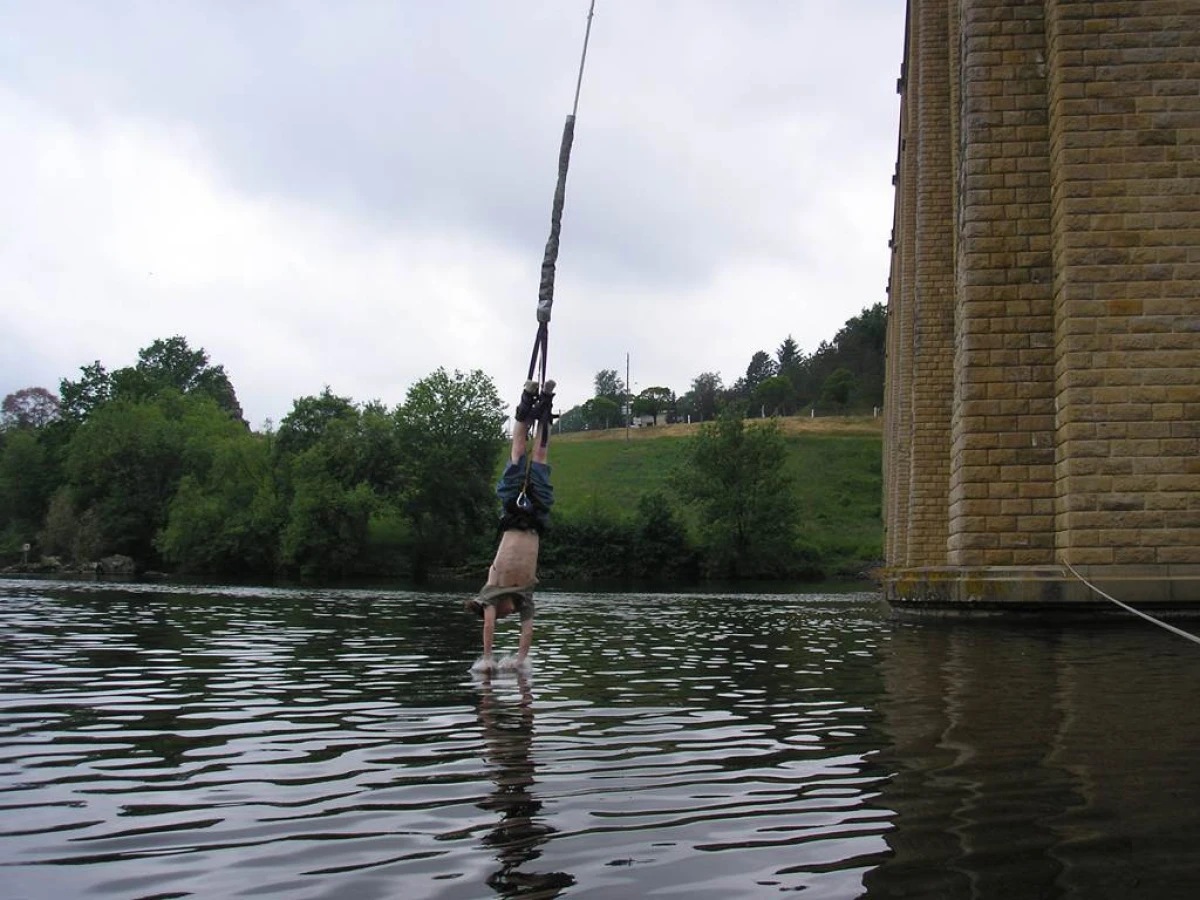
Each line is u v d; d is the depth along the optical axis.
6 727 4.99
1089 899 2.34
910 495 27.14
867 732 4.66
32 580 37.78
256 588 32.47
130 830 3.06
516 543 7.85
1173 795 3.30
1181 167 12.41
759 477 67.94
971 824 2.99
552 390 8.07
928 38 27.61
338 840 2.93
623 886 2.49
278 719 5.21
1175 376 12.23
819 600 28.42
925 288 27.30
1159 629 11.02
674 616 17.69
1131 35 12.52
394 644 10.21
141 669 7.72
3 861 2.75
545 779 3.73
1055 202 12.96
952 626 12.34
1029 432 13.25
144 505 66.19
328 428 64.38
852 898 2.37
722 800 3.37
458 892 2.46
